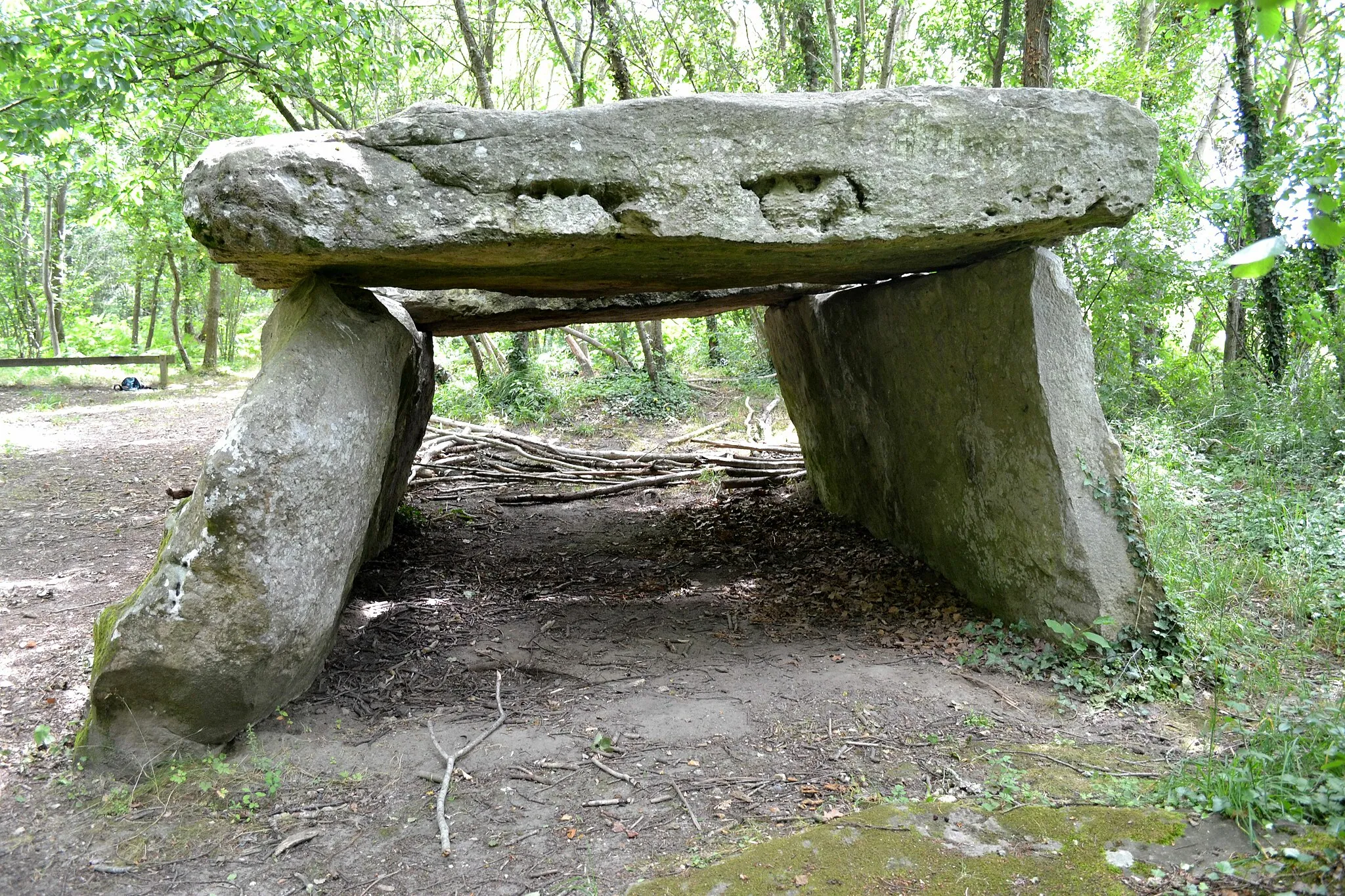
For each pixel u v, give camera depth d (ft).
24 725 11.08
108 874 8.17
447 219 9.84
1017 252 12.41
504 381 39.37
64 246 77.20
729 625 14.70
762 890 7.47
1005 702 11.37
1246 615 13.88
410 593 16.76
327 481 10.82
